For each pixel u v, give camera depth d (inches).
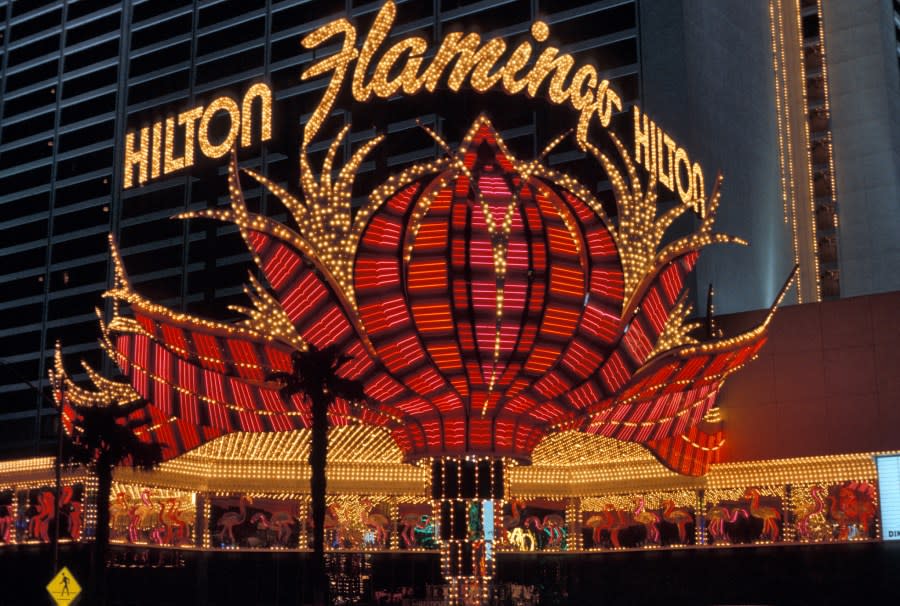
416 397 1945.1
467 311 1868.8
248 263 4163.4
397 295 1886.1
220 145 2426.2
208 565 2439.7
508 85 2207.2
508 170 1915.6
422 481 2551.7
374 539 2536.9
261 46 4323.3
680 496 2389.3
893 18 4207.7
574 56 3535.9
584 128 2253.9
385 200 1898.4
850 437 2199.8
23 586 2405.3
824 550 2186.3
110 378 4355.3
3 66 4970.5
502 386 1919.3
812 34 4180.6
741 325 2353.6
